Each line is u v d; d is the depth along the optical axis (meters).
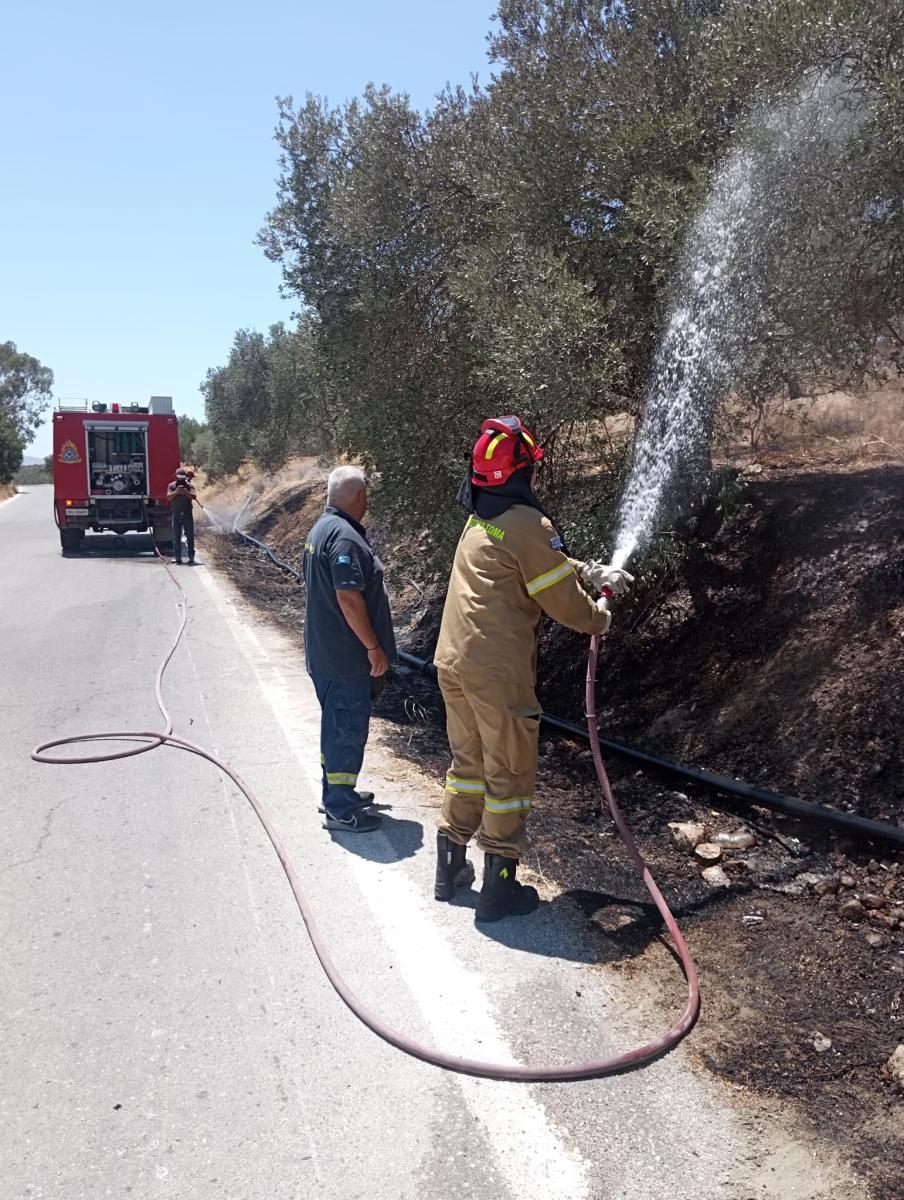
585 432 6.69
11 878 4.10
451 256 7.48
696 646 6.31
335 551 4.30
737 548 6.66
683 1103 2.68
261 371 29.19
